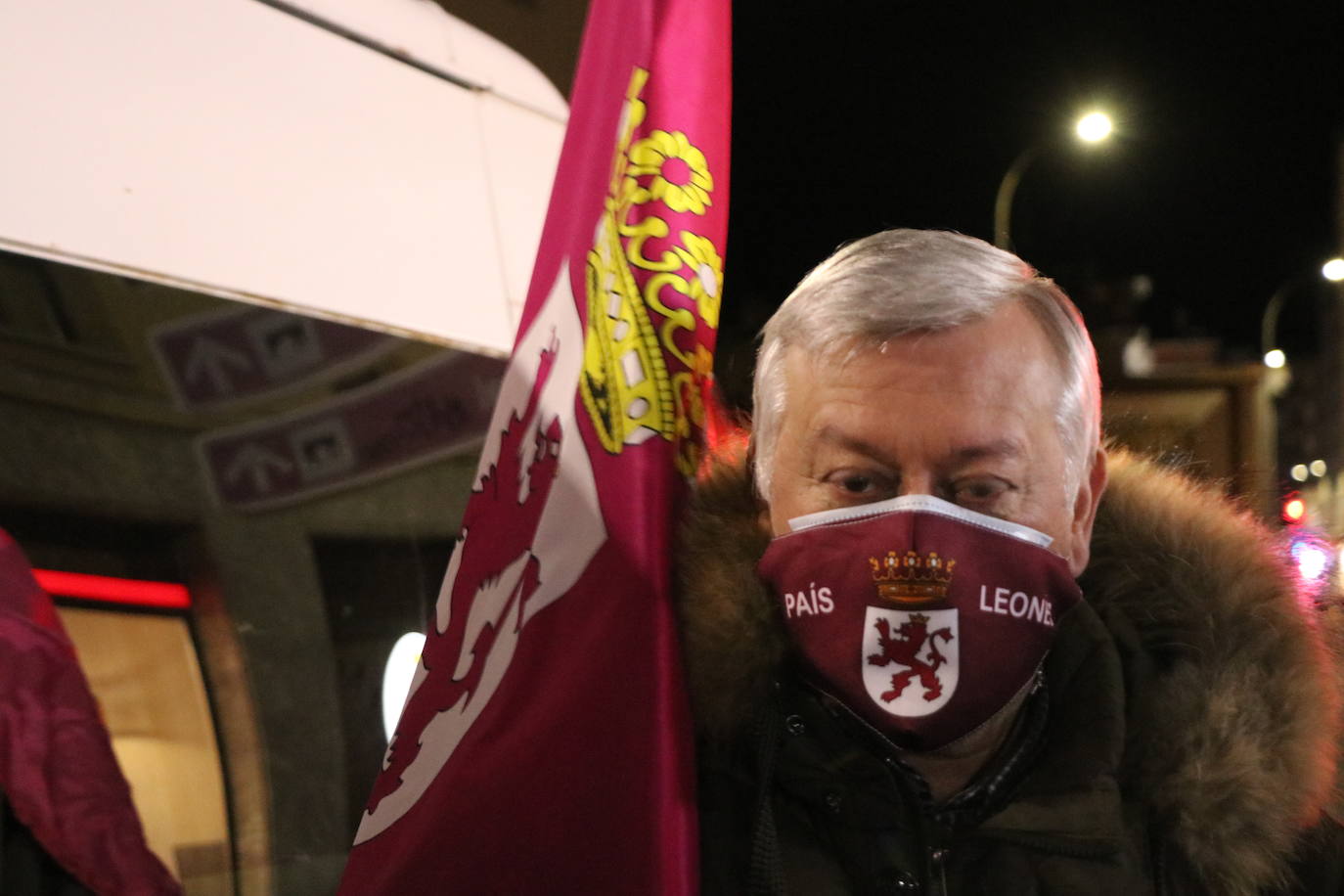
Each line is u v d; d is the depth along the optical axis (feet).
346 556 6.84
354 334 7.11
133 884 5.42
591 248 4.65
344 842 6.49
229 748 6.15
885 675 4.04
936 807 4.20
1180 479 4.75
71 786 5.35
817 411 4.10
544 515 4.51
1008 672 4.03
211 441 6.42
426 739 4.57
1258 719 4.12
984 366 4.01
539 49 9.98
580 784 4.13
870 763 4.13
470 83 8.21
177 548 6.18
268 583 6.49
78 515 5.88
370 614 6.88
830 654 4.09
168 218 6.47
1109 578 4.47
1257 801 4.05
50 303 5.98
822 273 4.21
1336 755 4.29
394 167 7.55
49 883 5.34
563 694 4.24
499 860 4.16
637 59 4.67
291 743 6.38
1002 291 4.09
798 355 4.19
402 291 7.41
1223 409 40.75
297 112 7.13
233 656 6.27
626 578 4.26
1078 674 4.29
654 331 4.49
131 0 6.57
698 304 4.57
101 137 6.31
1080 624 4.32
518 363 4.81
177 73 6.66
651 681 4.15
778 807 4.29
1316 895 4.22
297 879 6.26
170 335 6.37
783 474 4.22
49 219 6.06
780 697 4.30
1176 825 4.12
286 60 7.16
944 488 4.06
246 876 6.07
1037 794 4.17
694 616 4.28
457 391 7.58
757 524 4.42
